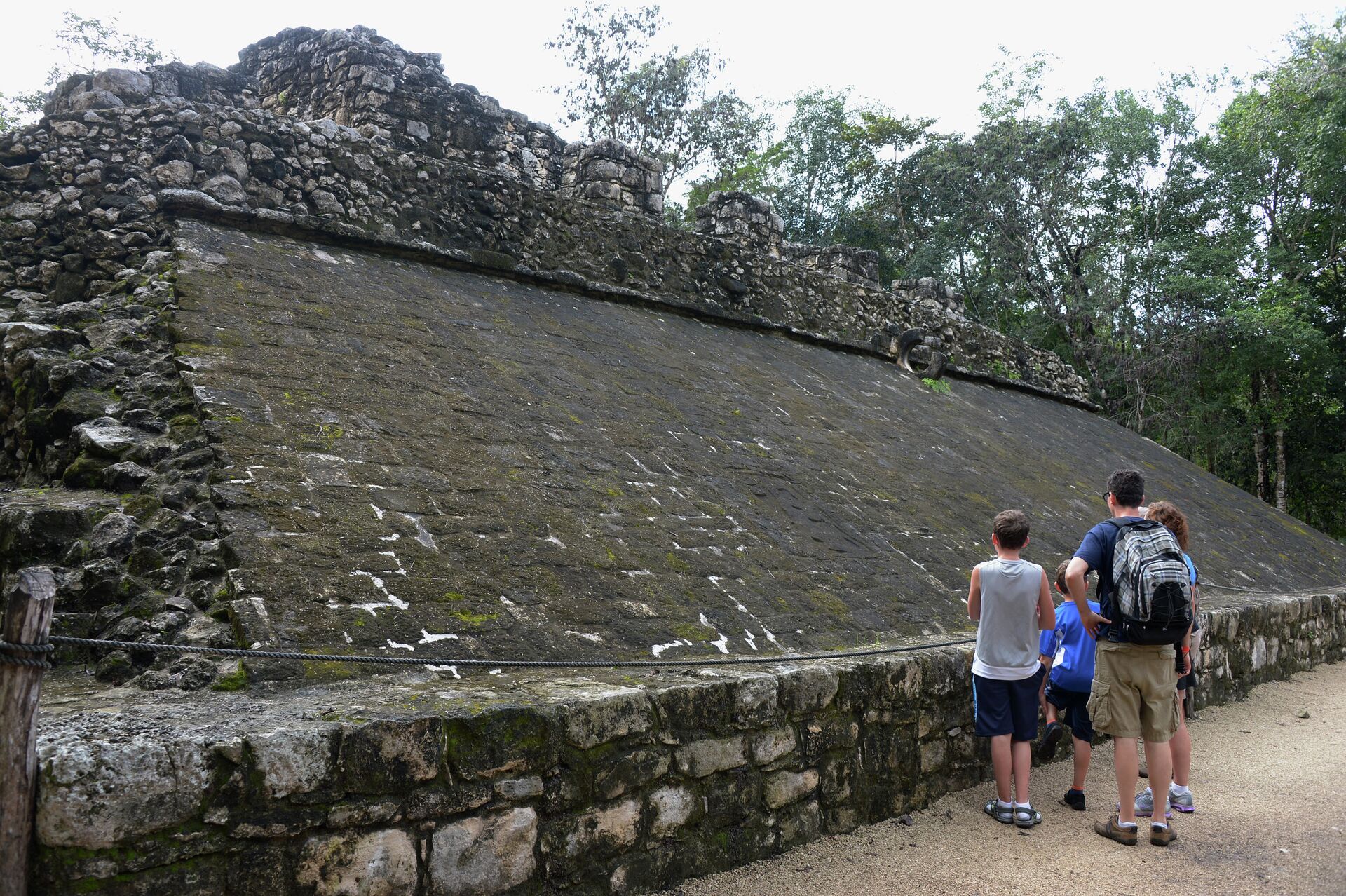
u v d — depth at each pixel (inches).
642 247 424.5
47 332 229.9
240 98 343.6
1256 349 896.9
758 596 215.6
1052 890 156.2
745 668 171.5
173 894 100.8
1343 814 199.3
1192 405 964.6
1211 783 222.7
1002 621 192.1
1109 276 980.6
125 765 99.0
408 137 398.9
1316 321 992.2
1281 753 251.8
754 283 472.7
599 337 349.7
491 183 369.7
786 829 165.6
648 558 210.8
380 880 114.9
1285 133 961.5
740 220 517.7
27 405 216.5
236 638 141.7
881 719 187.3
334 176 323.6
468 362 272.4
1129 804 179.5
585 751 136.0
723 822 155.3
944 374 570.3
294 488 179.2
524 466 227.6
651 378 332.2
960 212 1090.7
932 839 178.4
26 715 96.3
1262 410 961.5
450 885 120.8
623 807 140.3
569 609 179.2
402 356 256.4
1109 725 181.5
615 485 239.3
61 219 277.9
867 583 248.8
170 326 222.5
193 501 173.9
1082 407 691.4
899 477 350.6
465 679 147.9
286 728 110.7
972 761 211.0
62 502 173.3
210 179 293.7
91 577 156.3
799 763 169.3
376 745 115.5
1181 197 1015.6
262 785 107.0
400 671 145.7
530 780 129.3
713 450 292.5
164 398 207.5
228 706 123.3
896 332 550.3
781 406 369.4
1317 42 948.6
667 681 155.5
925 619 243.0
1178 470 608.4
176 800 101.6
